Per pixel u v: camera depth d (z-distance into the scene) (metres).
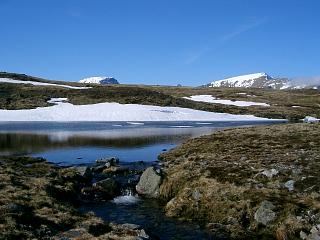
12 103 183.12
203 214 29.91
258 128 74.94
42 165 49.88
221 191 31.30
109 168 48.81
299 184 30.58
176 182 36.38
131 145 77.50
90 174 45.31
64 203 32.00
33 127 121.06
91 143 80.56
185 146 61.97
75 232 24.22
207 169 37.06
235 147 51.12
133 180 42.56
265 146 49.50
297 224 24.97
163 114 171.25
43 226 24.48
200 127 123.75
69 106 182.25
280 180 31.95
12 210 25.91
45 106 181.25
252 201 28.89
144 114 168.25
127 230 25.23
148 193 38.09
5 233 21.97
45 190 33.81
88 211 32.53
